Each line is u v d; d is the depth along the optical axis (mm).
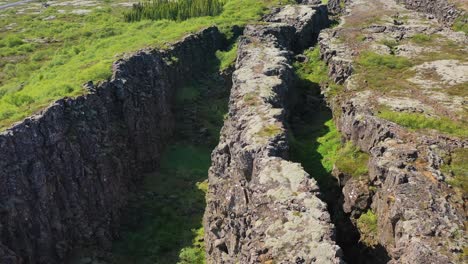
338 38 50719
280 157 26281
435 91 34906
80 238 35969
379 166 25078
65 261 34688
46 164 33969
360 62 42188
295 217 21109
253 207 23656
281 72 38938
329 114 39000
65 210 35156
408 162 24656
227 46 66000
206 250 34375
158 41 58406
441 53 43875
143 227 40000
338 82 41844
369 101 33438
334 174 28656
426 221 20484
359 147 29625
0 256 30000
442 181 22938
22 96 39562
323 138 34469
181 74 56906
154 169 47719
